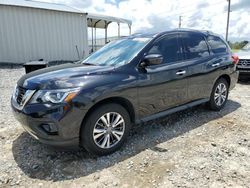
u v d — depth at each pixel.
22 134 3.67
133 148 3.25
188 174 2.63
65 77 2.83
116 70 3.13
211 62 4.42
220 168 2.74
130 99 3.17
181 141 3.46
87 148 2.89
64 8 14.00
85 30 14.23
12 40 11.71
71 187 2.43
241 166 2.79
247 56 7.83
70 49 13.83
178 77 3.80
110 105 2.97
